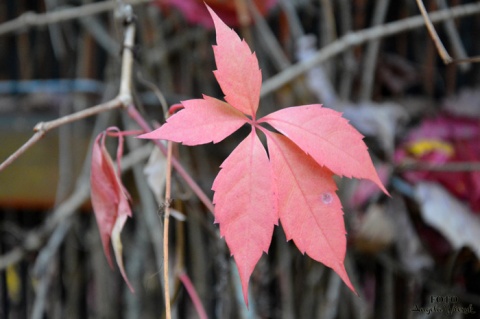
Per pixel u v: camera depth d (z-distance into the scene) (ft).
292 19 2.76
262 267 2.27
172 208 1.81
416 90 3.04
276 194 1.42
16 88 2.95
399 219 2.51
